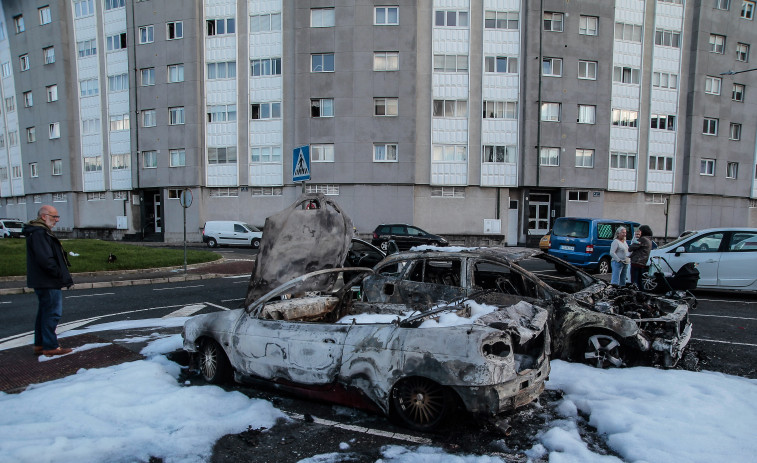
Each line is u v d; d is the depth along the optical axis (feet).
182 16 93.76
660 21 92.48
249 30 92.17
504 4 87.86
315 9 89.10
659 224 95.86
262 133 92.58
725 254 30.48
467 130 88.74
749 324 23.24
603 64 89.51
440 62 88.63
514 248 19.77
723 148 97.60
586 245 43.68
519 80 88.22
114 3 100.27
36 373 16.03
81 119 105.50
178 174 95.50
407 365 11.38
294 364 13.14
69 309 28.68
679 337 15.84
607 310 15.89
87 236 105.19
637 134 92.84
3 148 122.11
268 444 10.93
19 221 96.07
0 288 34.94
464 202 89.76
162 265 47.75
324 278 17.94
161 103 96.22
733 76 97.66
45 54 108.06
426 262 19.20
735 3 96.27
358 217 88.74
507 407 10.98
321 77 88.74
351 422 12.17
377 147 88.63
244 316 14.87
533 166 87.92
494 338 11.09
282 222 16.46
